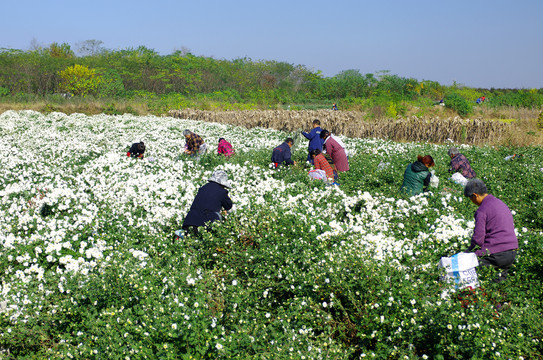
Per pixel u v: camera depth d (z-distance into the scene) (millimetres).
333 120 25312
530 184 10609
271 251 5410
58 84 50656
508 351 3725
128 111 36125
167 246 6203
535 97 42062
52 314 4371
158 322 3873
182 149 14688
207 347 3742
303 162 13195
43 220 6891
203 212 6574
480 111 41344
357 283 4504
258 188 8516
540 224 7934
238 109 43000
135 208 7613
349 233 6027
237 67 73625
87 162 11820
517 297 4832
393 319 4098
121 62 61125
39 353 4055
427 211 7059
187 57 68312
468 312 4133
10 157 11367
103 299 4496
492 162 13984
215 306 4453
